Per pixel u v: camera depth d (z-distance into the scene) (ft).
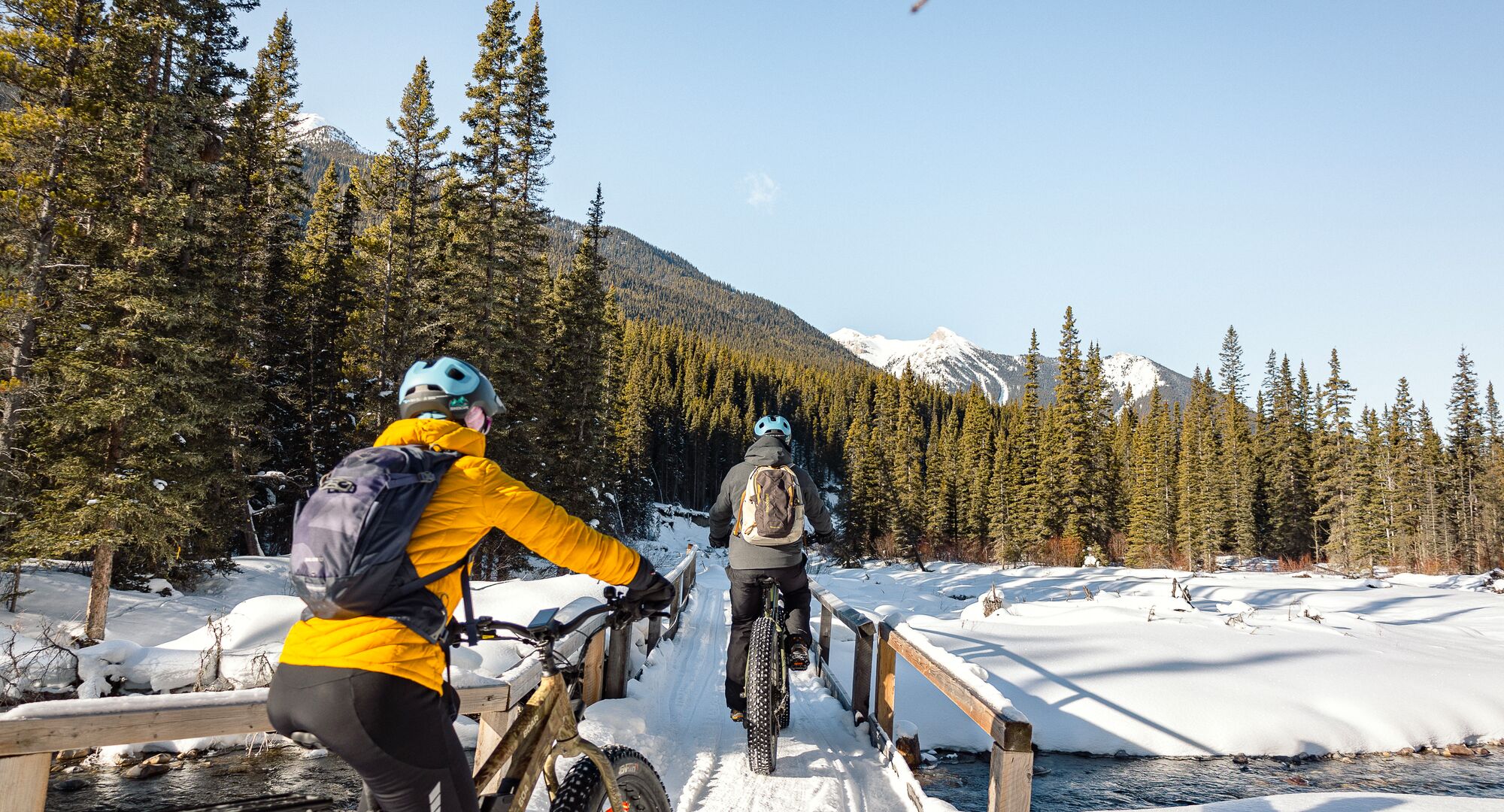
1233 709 30.86
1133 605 51.29
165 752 18.81
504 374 94.17
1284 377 272.31
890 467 250.16
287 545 111.86
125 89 55.47
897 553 210.79
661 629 30.27
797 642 16.99
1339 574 171.73
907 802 14.73
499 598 29.04
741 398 472.44
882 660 18.24
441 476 6.32
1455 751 29.40
